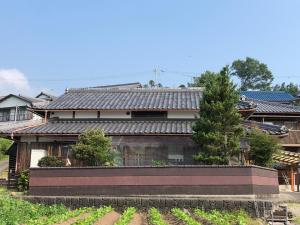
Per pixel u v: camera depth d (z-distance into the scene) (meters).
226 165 20.28
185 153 24.81
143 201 19.70
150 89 33.00
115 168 20.70
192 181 20.00
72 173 20.98
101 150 21.80
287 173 32.75
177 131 24.73
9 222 14.47
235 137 21.25
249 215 18.81
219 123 20.94
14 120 53.19
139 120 27.81
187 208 19.33
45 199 20.48
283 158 28.48
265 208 18.94
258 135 24.16
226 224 15.33
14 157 28.53
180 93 32.12
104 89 33.72
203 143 21.44
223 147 21.00
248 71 90.75
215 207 19.14
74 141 25.95
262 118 37.56
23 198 20.62
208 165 20.38
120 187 20.45
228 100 21.47
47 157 23.83
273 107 37.81
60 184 20.95
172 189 20.03
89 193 20.61
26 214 16.81
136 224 15.70
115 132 25.06
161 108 27.23
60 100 30.36
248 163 24.30
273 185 22.72
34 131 25.70
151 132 24.80
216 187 19.86
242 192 19.77
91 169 20.89
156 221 15.16
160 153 24.94
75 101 29.97
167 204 19.52
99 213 16.73
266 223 18.00
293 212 20.14
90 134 22.50
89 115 28.27
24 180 23.20
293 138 36.69
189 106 27.48
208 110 21.62
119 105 28.38
